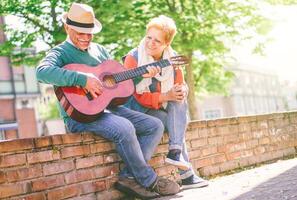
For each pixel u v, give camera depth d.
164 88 3.80
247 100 49.41
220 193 3.12
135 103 3.88
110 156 3.53
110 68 3.58
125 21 12.55
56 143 3.18
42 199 3.04
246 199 2.68
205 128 4.45
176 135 3.63
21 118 29.12
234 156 4.77
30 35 12.95
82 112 3.28
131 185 3.47
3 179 2.86
